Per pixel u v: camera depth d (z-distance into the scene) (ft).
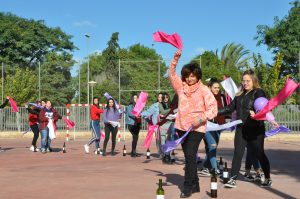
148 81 133.49
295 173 31.86
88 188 25.22
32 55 158.30
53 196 22.81
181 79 23.03
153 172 32.45
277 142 72.23
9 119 92.79
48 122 51.06
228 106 25.54
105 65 196.34
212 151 29.22
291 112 81.51
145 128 89.61
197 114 22.38
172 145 21.76
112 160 41.81
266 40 137.59
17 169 34.76
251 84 24.98
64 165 37.60
